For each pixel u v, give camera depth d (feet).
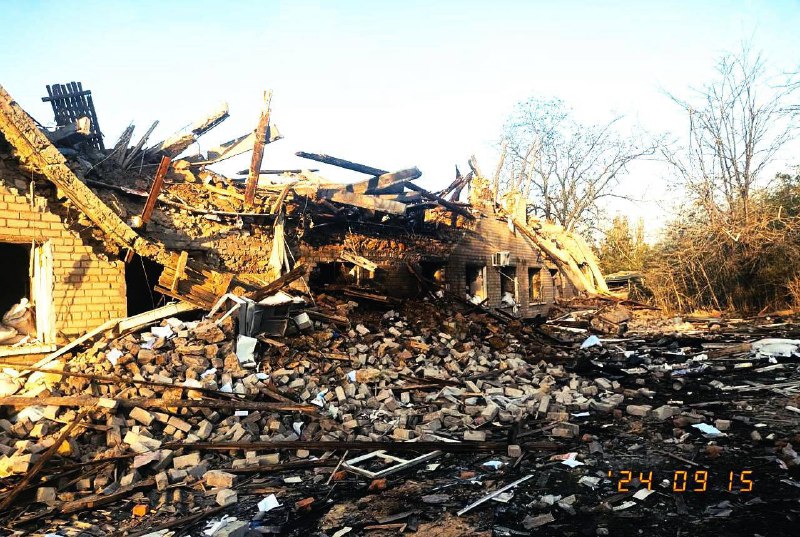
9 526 16.31
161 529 15.99
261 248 41.19
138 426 22.24
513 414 27.91
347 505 17.48
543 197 126.41
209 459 21.44
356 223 49.14
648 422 26.43
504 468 20.48
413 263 55.42
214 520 16.65
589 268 96.68
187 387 24.57
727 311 81.46
